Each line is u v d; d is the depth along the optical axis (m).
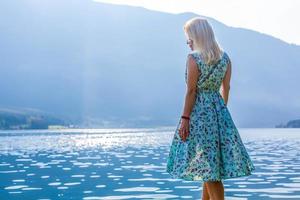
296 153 21.39
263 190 9.93
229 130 5.01
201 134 4.93
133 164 16.83
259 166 15.44
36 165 16.73
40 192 10.11
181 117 4.99
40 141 37.53
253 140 35.41
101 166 16.16
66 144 32.31
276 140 35.25
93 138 44.19
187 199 8.80
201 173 4.86
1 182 11.97
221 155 4.94
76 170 14.90
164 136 48.38
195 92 5.00
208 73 4.98
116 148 26.95
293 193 9.48
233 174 4.88
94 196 9.39
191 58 4.97
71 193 9.89
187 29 5.07
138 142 34.47
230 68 5.18
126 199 8.89
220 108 5.02
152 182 11.54
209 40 5.01
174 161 5.02
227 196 9.16
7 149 26.56
